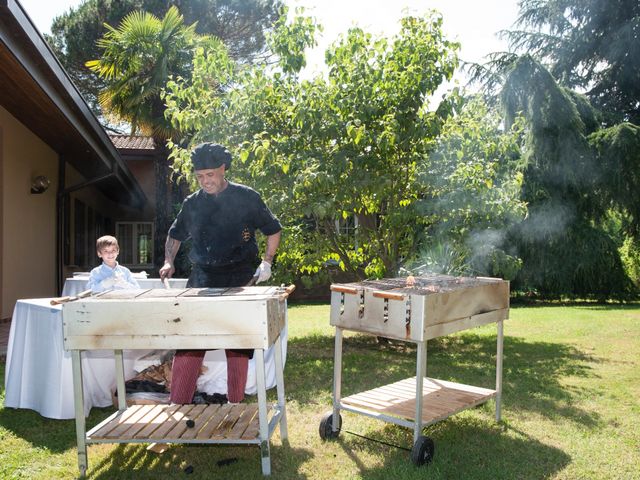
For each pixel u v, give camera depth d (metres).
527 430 3.70
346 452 3.35
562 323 9.02
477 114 7.10
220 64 6.65
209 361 4.46
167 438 2.94
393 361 5.98
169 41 13.12
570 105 13.30
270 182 6.35
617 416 3.99
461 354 6.48
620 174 13.52
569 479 2.95
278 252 6.94
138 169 18.69
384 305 3.29
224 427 3.10
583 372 5.40
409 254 7.20
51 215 11.11
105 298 2.93
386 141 6.04
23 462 3.19
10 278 9.10
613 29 19.09
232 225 3.50
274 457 3.26
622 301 13.78
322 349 6.82
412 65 6.24
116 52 13.14
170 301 2.82
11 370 4.14
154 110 13.45
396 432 3.69
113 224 19.52
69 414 3.86
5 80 7.09
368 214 7.14
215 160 3.35
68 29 21.09
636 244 14.97
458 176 6.53
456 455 3.27
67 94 7.45
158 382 4.38
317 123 6.20
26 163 9.67
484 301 3.65
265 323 2.78
